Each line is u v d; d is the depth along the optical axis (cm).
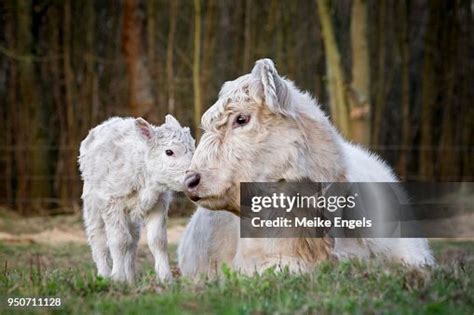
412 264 830
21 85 2394
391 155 2667
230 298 705
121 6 2544
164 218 992
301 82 2555
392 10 2680
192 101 2472
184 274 990
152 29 2475
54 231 1995
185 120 2466
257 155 762
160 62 2509
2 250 1570
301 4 2562
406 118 2669
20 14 2391
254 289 720
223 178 765
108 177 989
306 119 784
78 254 1519
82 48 2462
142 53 2444
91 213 1034
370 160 970
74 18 2466
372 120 2617
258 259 796
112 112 2469
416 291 713
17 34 2412
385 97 2655
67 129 2434
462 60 2703
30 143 2394
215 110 775
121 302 716
